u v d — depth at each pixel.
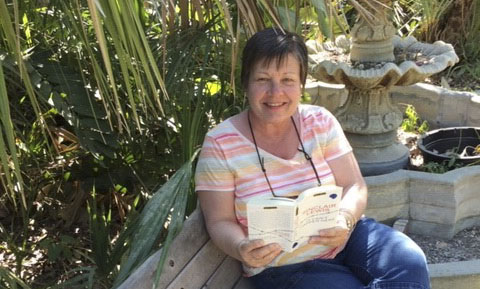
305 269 2.27
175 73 2.75
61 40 2.91
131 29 1.79
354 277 2.29
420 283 2.19
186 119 2.70
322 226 2.12
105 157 3.21
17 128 3.03
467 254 3.18
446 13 5.46
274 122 2.20
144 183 3.22
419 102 4.35
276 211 2.01
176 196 2.22
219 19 2.86
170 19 2.80
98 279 2.62
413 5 5.40
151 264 2.02
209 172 2.23
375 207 3.28
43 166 3.31
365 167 3.61
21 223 3.43
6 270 2.38
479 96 4.18
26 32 2.90
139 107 3.03
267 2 2.22
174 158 3.05
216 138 2.25
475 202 3.38
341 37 3.75
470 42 5.45
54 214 3.45
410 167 3.79
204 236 2.29
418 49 3.70
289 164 2.26
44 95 2.74
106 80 2.73
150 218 2.20
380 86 3.48
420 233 3.33
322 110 2.38
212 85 3.19
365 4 3.34
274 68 2.17
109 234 2.98
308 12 2.96
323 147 2.32
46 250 3.19
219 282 2.32
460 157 3.60
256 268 2.31
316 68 3.43
